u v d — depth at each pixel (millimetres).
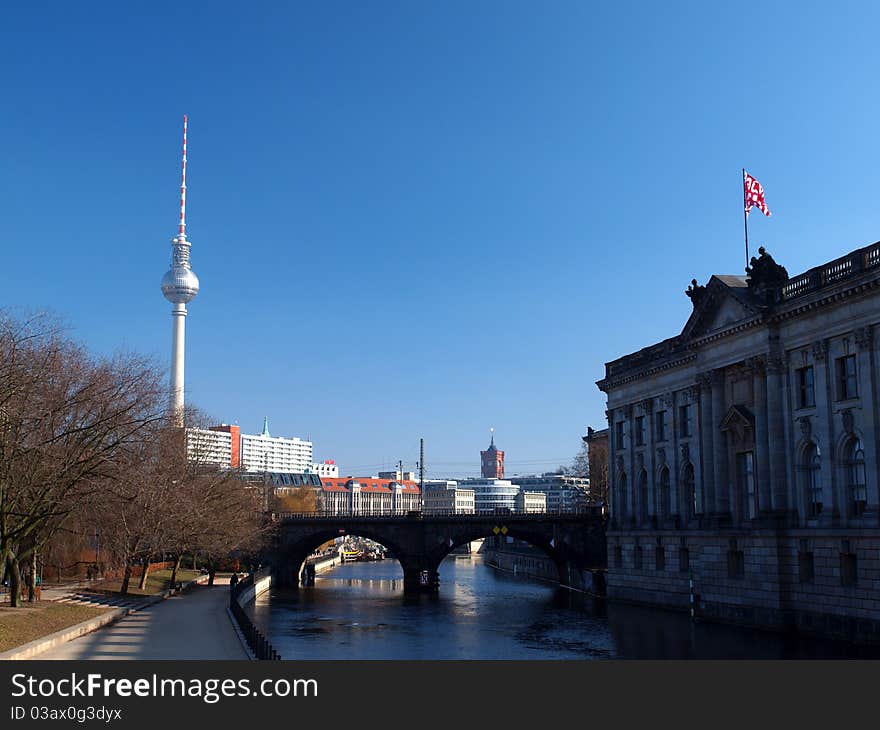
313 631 77000
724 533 76000
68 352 64812
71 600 76500
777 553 68250
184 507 82875
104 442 63781
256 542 126312
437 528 127688
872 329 60781
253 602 105125
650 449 95938
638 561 97875
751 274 73875
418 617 89438
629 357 101500
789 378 69500
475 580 157375
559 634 73312
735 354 76062
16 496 57625
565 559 132375
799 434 68000
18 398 54938
